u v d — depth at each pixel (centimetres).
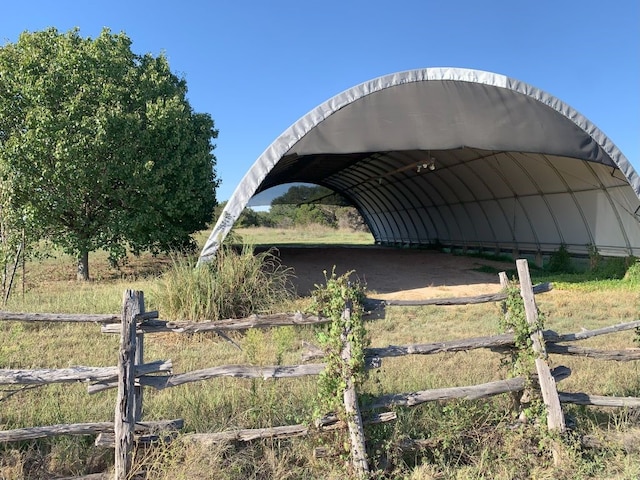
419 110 1100
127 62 1485
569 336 471
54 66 1270
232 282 872
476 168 1814
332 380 394
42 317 388
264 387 512
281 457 395
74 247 1381
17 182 1218
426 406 479
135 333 371
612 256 1487
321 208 5469
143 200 1432
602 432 449
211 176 1694
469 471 400
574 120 1152
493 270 1708
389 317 929
